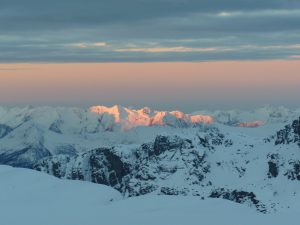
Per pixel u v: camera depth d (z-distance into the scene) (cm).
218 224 19012
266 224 19525
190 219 19500
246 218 19838
